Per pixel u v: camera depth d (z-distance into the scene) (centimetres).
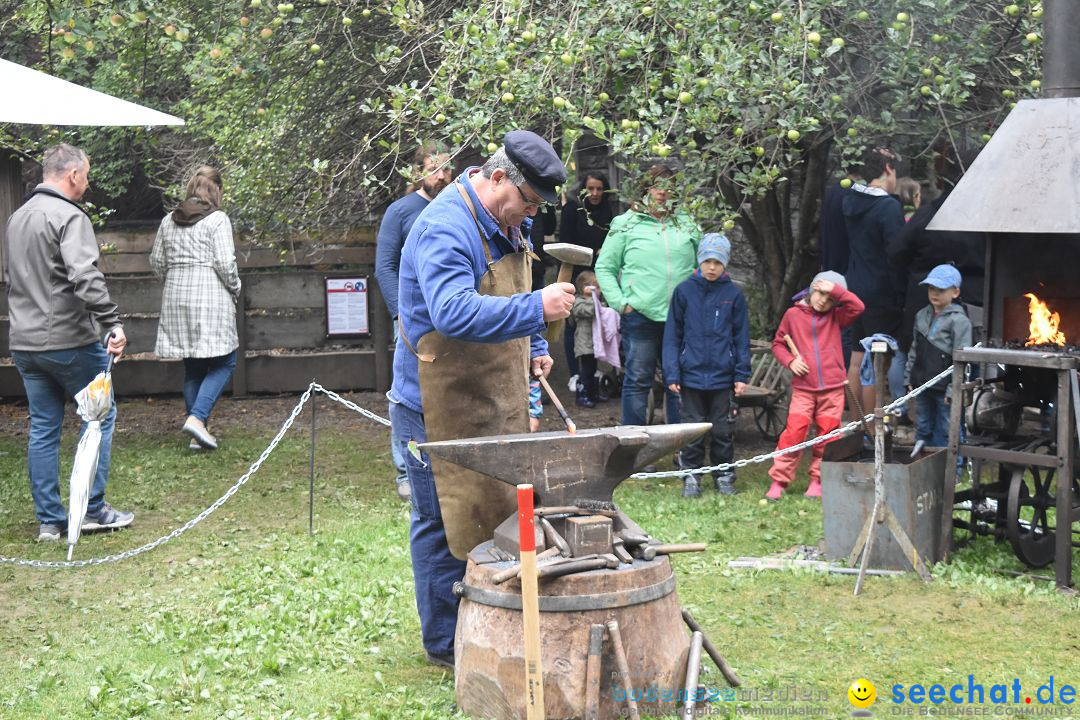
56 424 684
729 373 780
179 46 785
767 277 1109
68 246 652
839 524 607
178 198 1050
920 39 719
